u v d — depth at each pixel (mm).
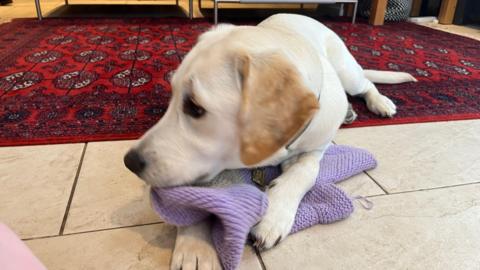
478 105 1841
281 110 826
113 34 3006
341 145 1354
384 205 1104
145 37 2938
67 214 1015
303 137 1064
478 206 1115
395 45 2967
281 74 829
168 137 875
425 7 4430
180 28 3334
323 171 1174
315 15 4324
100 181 1157
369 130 1562
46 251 893
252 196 892
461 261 921
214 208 817
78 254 891
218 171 957
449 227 1028
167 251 911
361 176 1242
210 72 839
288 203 984
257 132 835
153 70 2168
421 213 1077
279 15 1558
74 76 2031
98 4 4809
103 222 993
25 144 1338
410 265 902
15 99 1712
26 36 2873
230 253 818
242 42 897
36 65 2193
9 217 994
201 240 875
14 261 573
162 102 1741
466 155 1394
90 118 1556
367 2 4129
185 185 905
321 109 1071
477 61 2602
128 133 1443
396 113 1715
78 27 3236
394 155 1375
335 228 1008
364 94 1818
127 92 1841
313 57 1048
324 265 890
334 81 1184
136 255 896
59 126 1476
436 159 1359
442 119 1673
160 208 872
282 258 904
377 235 989
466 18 4184
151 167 859
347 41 3023
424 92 1988
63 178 1164
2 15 3818
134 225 987
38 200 1063
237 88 846
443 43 3092
